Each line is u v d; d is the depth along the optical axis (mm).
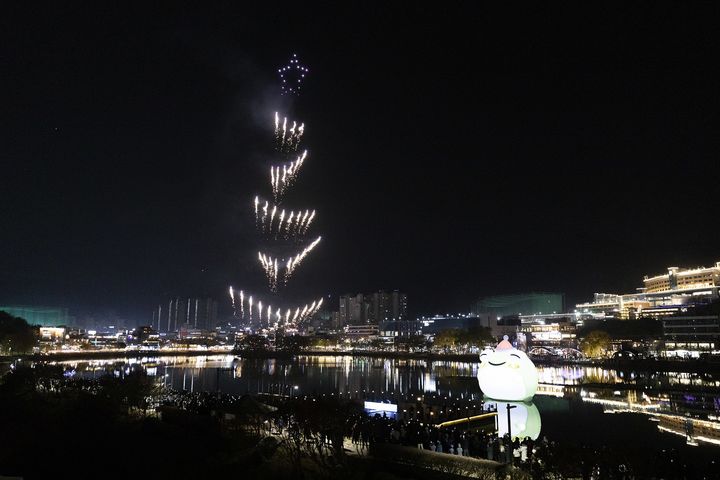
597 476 35031
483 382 91125
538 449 39250
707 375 156125
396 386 134000
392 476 37688
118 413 60031
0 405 61719
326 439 45688
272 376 170875
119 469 38906
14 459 41219
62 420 53188
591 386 120625
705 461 51312
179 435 49531
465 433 47969
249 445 45000
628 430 69125
